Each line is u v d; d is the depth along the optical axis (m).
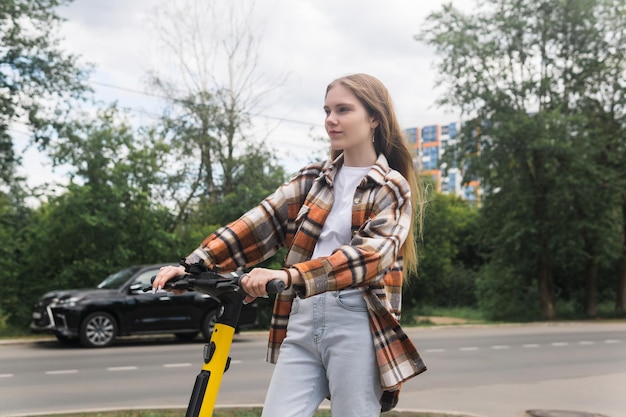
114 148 17.17
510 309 28.28
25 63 17.19
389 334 2.18
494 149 26.67
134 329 13.52
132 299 13.56
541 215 27.34
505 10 27.17
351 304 2.17
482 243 29.61
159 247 16.91
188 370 10.02
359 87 2.27
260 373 9.83
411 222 2.28
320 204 2.27
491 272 28.55
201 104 24.58
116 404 7.29
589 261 29.02
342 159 2.36
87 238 16.72
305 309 2.23
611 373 10.23
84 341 13.20
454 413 6.60
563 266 27.78
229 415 6.17
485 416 6.76
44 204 17.16
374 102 2.28
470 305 35.44
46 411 6.85
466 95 26.55
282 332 2.34
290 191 2.36
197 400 1.99
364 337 2.16
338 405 2.18
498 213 27.56
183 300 13.93
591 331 19.80
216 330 2.06
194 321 14.02
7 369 10.09
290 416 2.17
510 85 26.66
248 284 1.86
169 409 6.53
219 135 24.58
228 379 9.24
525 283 29.27
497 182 27.09
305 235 2.25
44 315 13.38
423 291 27.64
